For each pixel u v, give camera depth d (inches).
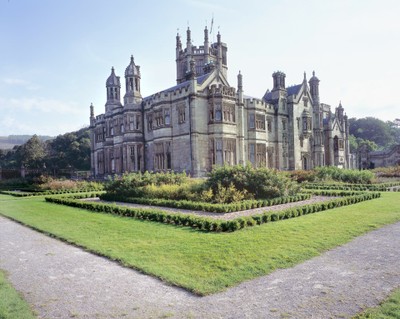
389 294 263.9
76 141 3855.8
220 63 2361.0
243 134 1686.8
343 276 305.9
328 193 983.6
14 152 4308.6
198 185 866.8
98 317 240.2
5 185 1919.3
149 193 908.6
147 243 427.8
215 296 269.7
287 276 308.0
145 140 1839.3
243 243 412.2
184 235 467.5
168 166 1647.4
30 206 874.8
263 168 878.4
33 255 401.1
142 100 1902.1
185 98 1560.0
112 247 415.8
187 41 2317.9
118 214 691.4
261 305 251.8
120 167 1956.2
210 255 367.2
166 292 280.5
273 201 776.3
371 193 912.9
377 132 5187.0
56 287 297.6
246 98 1798.7
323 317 230.8
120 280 310.2
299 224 527.5
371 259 353.7
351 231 474.6
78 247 433.1
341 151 2605.8
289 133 2100.1
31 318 237.6
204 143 1551.4
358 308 242.2
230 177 852.0
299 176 1515.7
